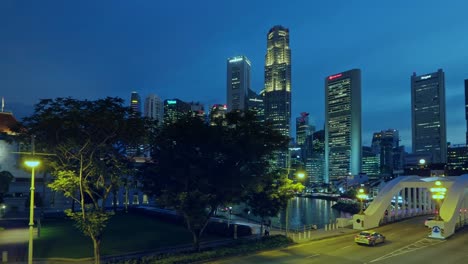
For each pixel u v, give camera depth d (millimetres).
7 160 77438
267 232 44531
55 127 26906
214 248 34500
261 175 35812
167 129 32969
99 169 29641
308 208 168125
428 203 72688
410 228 52906
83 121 26875
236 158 33812
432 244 40562
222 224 45969
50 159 30703
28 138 29984
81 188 28031
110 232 47625
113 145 31547
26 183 79312
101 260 31172
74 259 31312
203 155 33562
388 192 58438
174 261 29422
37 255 33125
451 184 57156
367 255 34688
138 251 34906
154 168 33625
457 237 45156
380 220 56031
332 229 51219
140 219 63969
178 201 31750
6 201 71938
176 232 47625
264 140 35031
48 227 52656
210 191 33844
